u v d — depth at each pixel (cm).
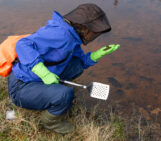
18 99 223
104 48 270
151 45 399
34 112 252
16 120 240
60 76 261
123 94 300
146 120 265
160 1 584
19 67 217
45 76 207
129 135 246
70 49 217
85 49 385
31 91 217
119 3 564
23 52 204
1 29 442
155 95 299
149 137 245
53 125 236
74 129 245
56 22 213
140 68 345
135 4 562
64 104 219
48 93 214
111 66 348
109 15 501
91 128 237
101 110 277
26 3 565
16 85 222
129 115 271
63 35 208
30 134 233
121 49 387
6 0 582
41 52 212
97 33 221
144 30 446
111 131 240
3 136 229
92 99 291
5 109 254
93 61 278
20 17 492
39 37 208
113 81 320
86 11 213
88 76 328
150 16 503
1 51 219
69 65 267
